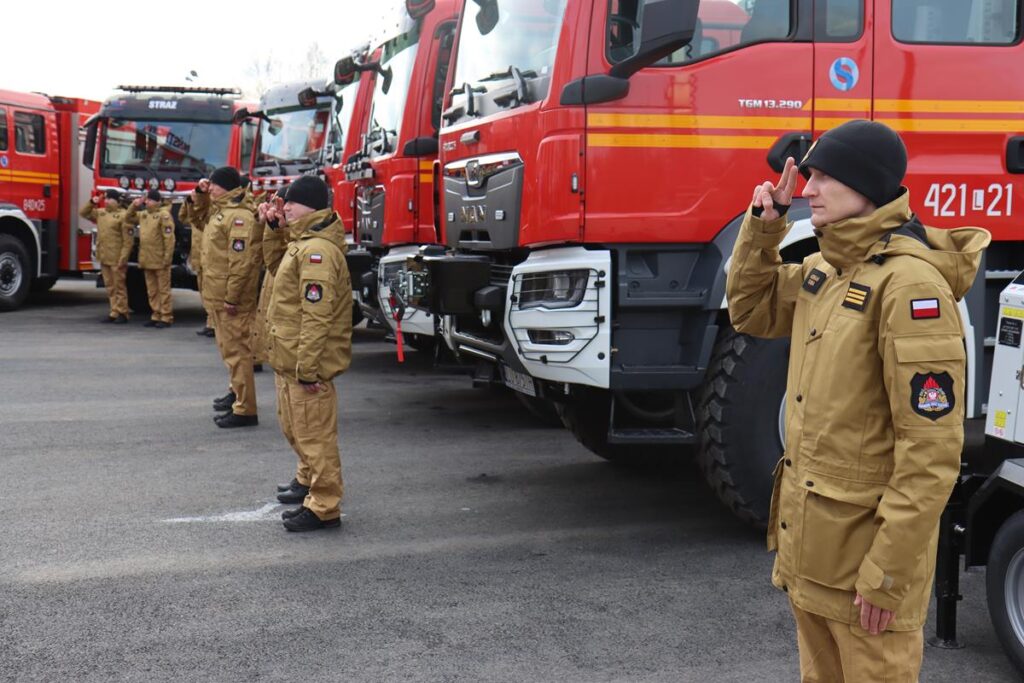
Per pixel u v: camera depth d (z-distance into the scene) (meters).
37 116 15.38
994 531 3.71
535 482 6.17
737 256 2.59
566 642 3.84
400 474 6.33
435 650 3.76
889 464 2.25
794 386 2.42
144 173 14.69
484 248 5.45
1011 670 3.63
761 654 3.75
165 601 4.21
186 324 14.35
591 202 4.66
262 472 6.32
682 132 4.73
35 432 7.38
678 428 4.94
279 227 5.48
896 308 2.18
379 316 8.38
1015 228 5.06
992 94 5.01
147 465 6.47
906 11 4.95
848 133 2.29
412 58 8.54
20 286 15.33
